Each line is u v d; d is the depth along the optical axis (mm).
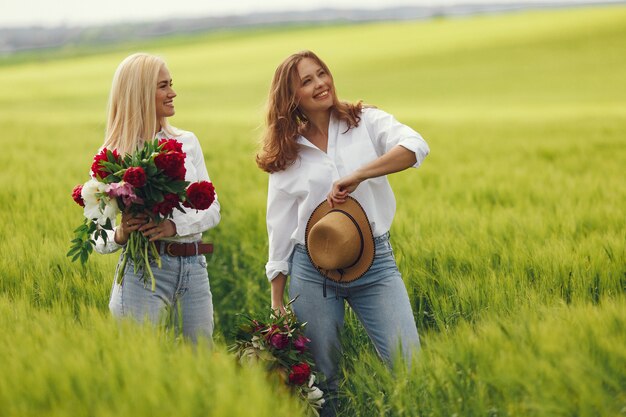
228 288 8984
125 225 5086
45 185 11250
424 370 4609
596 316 4590
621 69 46938
